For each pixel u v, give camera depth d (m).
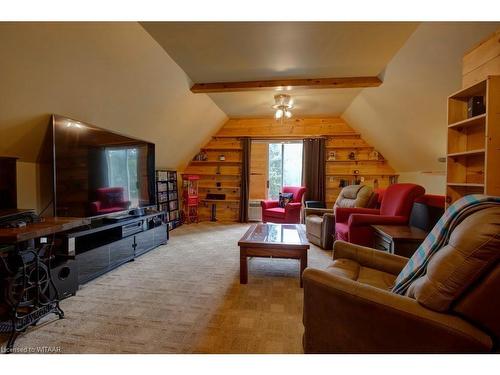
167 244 3.94
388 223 2.88
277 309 2.00
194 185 5.71
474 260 0.91
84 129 2.58
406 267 1.43
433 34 2.09
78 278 2.27
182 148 5.12
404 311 1.02
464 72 1.94
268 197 6.07
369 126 4.72
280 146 6.08
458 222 1.17
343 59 2.81
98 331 1.70
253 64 2.96
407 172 4.87
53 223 1.86
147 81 2.89
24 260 1.67
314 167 5.50
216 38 2.38
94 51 2.12
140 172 3.62
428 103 2.91
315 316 1.25
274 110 5.07
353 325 1.14
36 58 1.84
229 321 1.83
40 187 2.64
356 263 1.86
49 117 2.27
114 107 2.84
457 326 0.95
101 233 2.99
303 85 3.39
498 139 1.59
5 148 2.26
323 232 3.66
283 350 1.52
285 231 2.99
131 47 2.33
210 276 2.66
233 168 5.95
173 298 2.17
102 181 2.85
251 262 3.11
